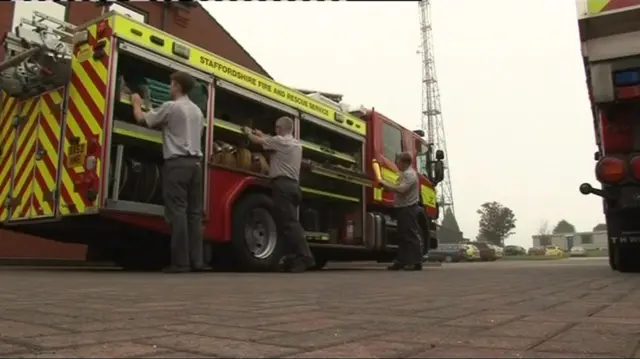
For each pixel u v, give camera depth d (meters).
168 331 2.04
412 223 8.62
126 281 4.67
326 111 8.75
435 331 2.06
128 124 5.97
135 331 2.04
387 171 9.91
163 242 7.32
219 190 6.78
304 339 1.88
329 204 9.20
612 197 5.81
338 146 9.27
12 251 9.49
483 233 79.25
